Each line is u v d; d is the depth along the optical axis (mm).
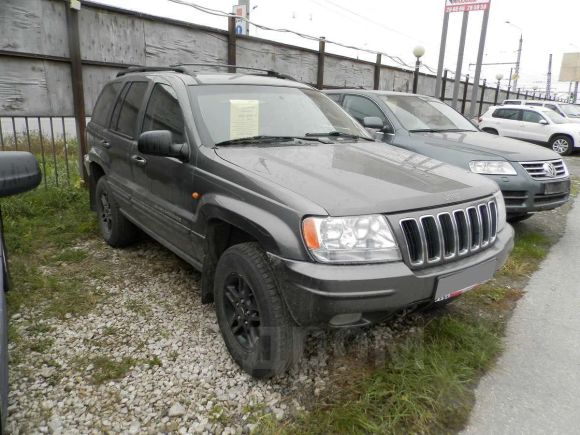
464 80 17531
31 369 2639
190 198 3020
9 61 5055
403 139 5684
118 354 2803
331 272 2160
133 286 3703
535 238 5449
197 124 3094
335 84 9875
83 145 5934
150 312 3305
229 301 2744
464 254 2594
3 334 1688
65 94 5664
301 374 2674
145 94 3850
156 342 2941
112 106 4445
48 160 7176
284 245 2256
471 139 5711
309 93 4004
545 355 3018
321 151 3107
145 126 3709
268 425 2256
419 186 2605
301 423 2289
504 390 2646
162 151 2941
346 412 2320
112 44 5883
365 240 2242
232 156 2861
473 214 2693
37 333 2998
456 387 2572
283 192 2385
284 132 3363
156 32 6285
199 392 2498
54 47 5418
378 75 11266
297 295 2227
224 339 2795
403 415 2330
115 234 4352
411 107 6359
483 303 3699
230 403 2424
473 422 2377
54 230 4844
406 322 3258
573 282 4230
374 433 2213
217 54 7094
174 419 2303
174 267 4086
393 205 2354
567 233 5867
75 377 2586
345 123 3904
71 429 2215
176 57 6574
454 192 2641
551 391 2652
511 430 2332
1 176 1950
